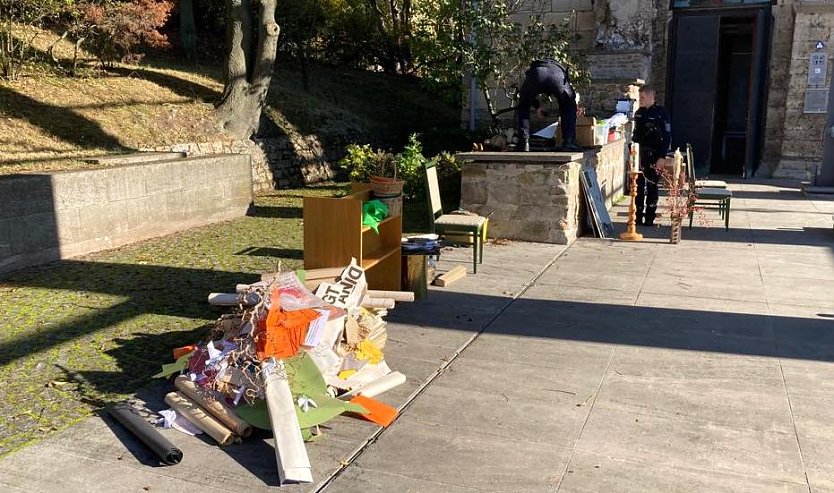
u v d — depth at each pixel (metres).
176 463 3.22
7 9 11.05
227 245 8.27
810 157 15.34
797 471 3.17
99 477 3.08
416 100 21.58
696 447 3.39
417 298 6.02
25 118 10.33
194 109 13.23
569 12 14.75
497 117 15.49
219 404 3.59
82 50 13.54
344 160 12.56
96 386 4.06
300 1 17.69
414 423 3.67
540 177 8.43
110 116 11.62
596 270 7.14
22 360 4.46
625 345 4.87
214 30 18.89
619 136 12.34
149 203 8.62
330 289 4.33
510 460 3.28
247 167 10.62
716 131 17.95
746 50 17.34
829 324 5.31
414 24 22.22
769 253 7.94
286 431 3.26
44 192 7.12
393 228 5.91
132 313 5.48
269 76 13.80
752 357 4.62
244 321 3.91
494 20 13.21
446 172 11.88
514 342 4.95
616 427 3.61
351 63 22.50
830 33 14.62
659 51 15.83
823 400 3.94
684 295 6.17
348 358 4.11
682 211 8.54
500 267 7.27
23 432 3.49
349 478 3.12
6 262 6.76
